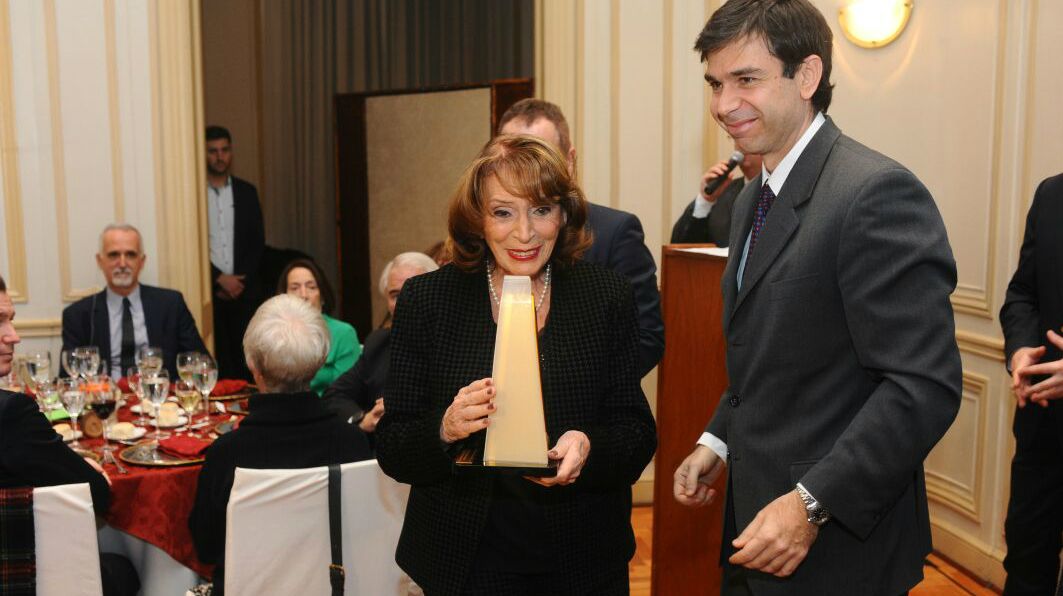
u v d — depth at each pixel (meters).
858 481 1.27
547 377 1.51
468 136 6.10
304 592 2.05
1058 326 2.39
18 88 4.09
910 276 1.29
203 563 2.26
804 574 1.42
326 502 2.03
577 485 1.50
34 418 2.08
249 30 7.04
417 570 1.57
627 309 1.57
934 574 3.41
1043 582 2.54
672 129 4.18
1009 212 3.18
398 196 6.45
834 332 1.37
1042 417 2.46
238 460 2.13
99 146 4.18
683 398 2.32
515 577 1.54
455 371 1.51
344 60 7.40
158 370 2.98
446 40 7.68
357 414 2.87
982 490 3.36
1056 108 2.94
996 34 3.21
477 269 1.57
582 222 1.55
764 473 1.43
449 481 1.53
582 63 4.13
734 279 1.59
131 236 3.81
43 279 4.18
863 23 3.74
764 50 1.38
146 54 4.17
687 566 2.34
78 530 2.01
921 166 3.62
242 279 5.72
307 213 7.38
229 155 5.82
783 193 1.43
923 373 1.26
